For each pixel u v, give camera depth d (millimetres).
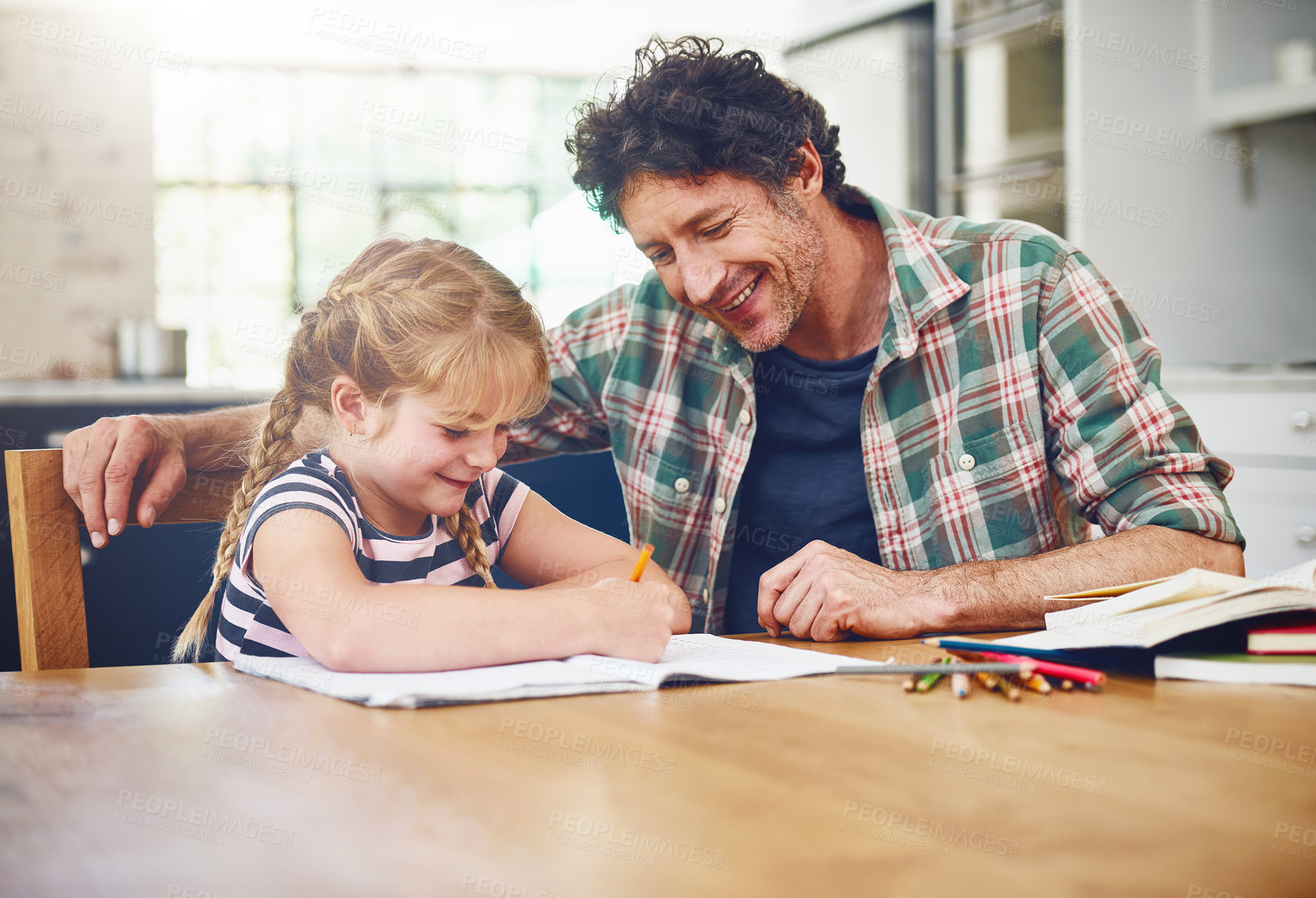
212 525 1452
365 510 947
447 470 929
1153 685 600
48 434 1973
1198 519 939
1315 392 2217
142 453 872
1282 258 2818
